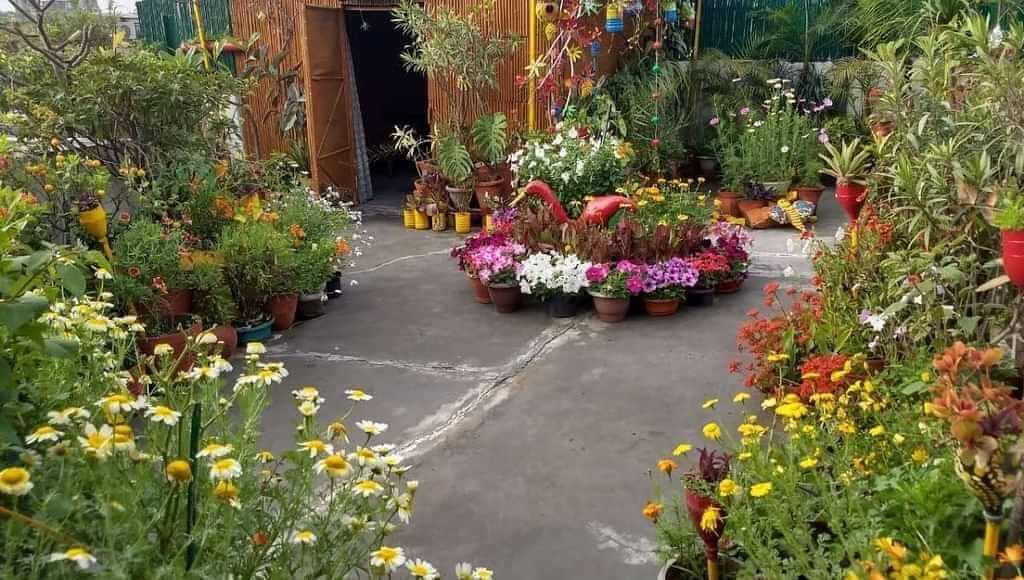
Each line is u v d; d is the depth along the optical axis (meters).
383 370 4.33
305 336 4.92
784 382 3.52
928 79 3.64
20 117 5.03
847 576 1.71
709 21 9.78
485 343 4.73
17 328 1.90
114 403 1.75
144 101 5.20
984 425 1.45
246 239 4.83
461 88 8.05
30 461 1.66
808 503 2.02
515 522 2.84
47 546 1.51
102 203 4.67
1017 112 3.15
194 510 1.72
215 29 9.51
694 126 9.20
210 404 2.04
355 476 1.99
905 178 3.22
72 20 8.69
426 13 8.02
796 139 7.82
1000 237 3.00
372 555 1.72
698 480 2.04
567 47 7.78
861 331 3.49
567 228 5.49
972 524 1.85
